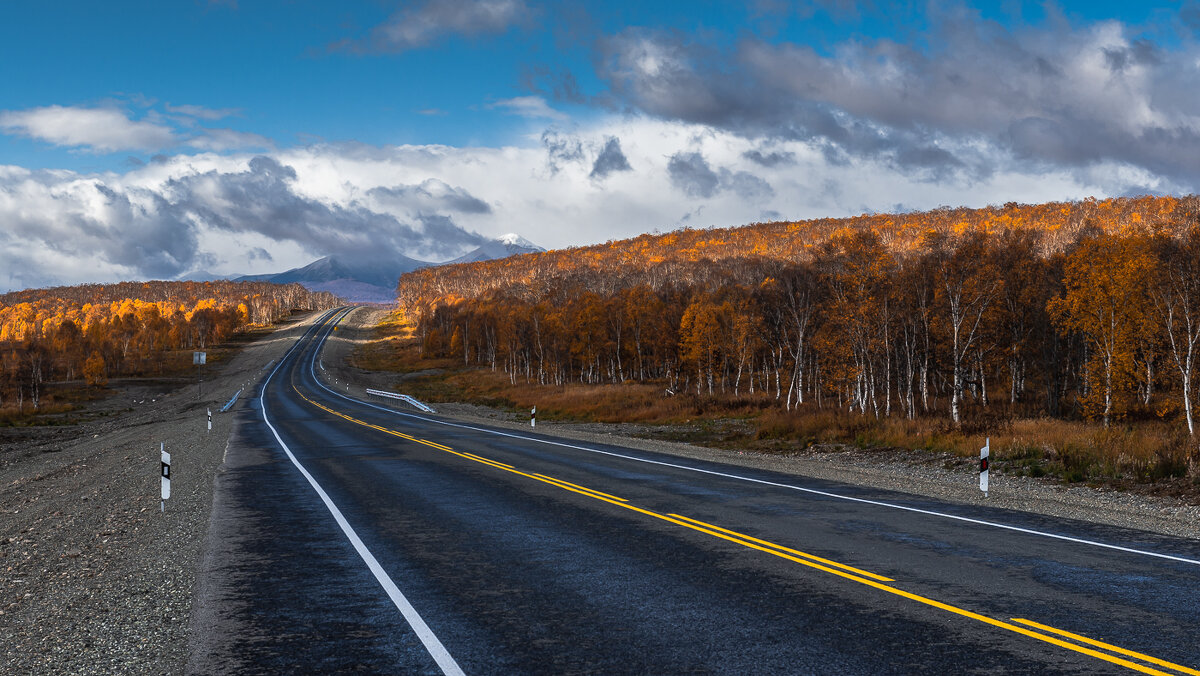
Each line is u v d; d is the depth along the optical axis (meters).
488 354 140.38
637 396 59.34
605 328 98.00
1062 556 8.82
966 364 51.16
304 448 25.08
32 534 13.08
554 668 5.27
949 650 5.54
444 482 16.09
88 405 83.81
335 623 6.42
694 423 41.78
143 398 92.69
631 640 5.87
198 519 12.20
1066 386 53.94
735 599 7.02
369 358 147.25
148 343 145.75
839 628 6.11
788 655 5.48
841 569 8.20
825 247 53.31
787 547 9.39
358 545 9.71
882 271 46.53
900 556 8.84
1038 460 19.39
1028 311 53.41
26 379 89.50
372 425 37.22
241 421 41.84
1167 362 41.16
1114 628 6.05
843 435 27.59
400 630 6.20
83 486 20.45
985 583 7.56
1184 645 5.63
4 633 6.76
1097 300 40.34
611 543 9.69
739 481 16.27
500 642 5.86
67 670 5.60
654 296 103.19
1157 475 16.17
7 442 44.84
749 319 67.62
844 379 50.97
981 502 13.36
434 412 52.44
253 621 6.54
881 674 5.07
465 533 10.43
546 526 10.92
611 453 23.11
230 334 191.75
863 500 13.45
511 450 23.91
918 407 45.78
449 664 5.38
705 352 70.25
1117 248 41.19
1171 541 9.78
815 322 54.75
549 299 145.00
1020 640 5.77
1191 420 33.62
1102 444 19.22
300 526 11.17
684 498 13.70
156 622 6.68
